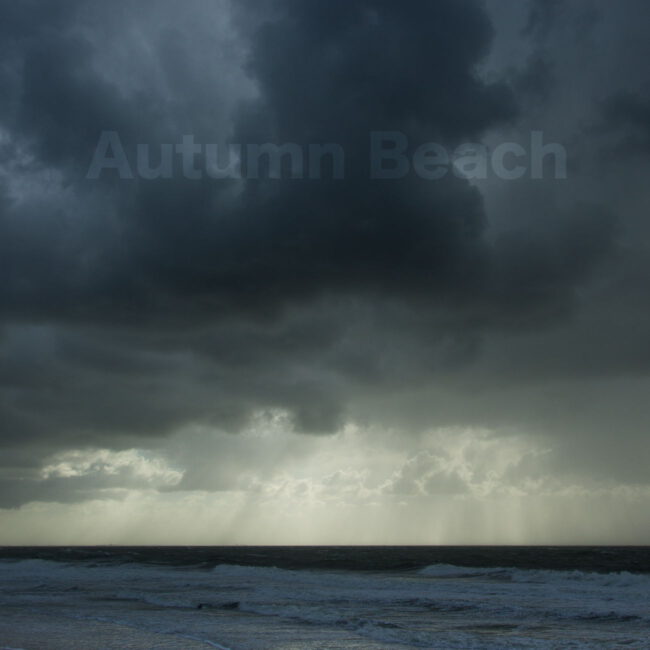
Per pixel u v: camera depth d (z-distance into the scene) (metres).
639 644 17.09
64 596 32.19
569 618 22.86
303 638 18.42
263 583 39.84
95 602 29.27
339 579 43.19
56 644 17.25
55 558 78.81
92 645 17.08
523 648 16.70
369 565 62.84
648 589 33.97
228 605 27.23
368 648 16.77
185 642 17.64
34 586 38.53
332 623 21.58
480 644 17.36
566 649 16.47
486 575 46.56
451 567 52.06
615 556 83.19
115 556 88.31
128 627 20.77
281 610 25.25
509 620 22.45
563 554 92.69
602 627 20.67
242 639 18.27
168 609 26.19
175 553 106.50
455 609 25.70
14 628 20.58
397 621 22.31
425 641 17.88
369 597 30.48
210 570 53.81
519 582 39.44
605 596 30.66
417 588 35.59
